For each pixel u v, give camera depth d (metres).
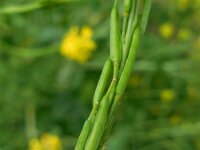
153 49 0.59
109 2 0.58
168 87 0.64
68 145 0.58
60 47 0.51
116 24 0.18
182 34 0.64
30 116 0.58
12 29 0.58
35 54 0.52
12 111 0.60
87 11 0.58
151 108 0.65
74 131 0.61
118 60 0.17
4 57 0.60
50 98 0.62
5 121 0.60
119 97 0.17
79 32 0.57
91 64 0.57
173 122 0.64
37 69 0.61
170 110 0.65
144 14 0.18
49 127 0.61
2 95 0.60
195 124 0.60
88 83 0.61
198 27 0.67
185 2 0.67
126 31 0.18
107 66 0.17
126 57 0.18
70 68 0.59
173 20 0.67
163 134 0.60
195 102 0.65
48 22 0.58
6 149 0.59
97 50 0.56
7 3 0.53
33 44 0.59
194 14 0.67
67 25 0.58
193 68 0.61
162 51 0.59
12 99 0.60
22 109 0.60
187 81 0.64
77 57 0.50
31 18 0.57
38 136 0.60
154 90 0.64
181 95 0.65
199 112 0.65
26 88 0.60
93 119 0.17
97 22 0.58
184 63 0.61
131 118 0.62
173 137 0.61
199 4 0.66
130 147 0.60
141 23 0.18
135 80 0.64
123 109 0.63
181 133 0.59
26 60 0.60
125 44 0.18
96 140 0.17
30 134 0.56
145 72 0.63
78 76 0.60
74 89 0.61
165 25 0.64
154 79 0.64
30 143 0.53
